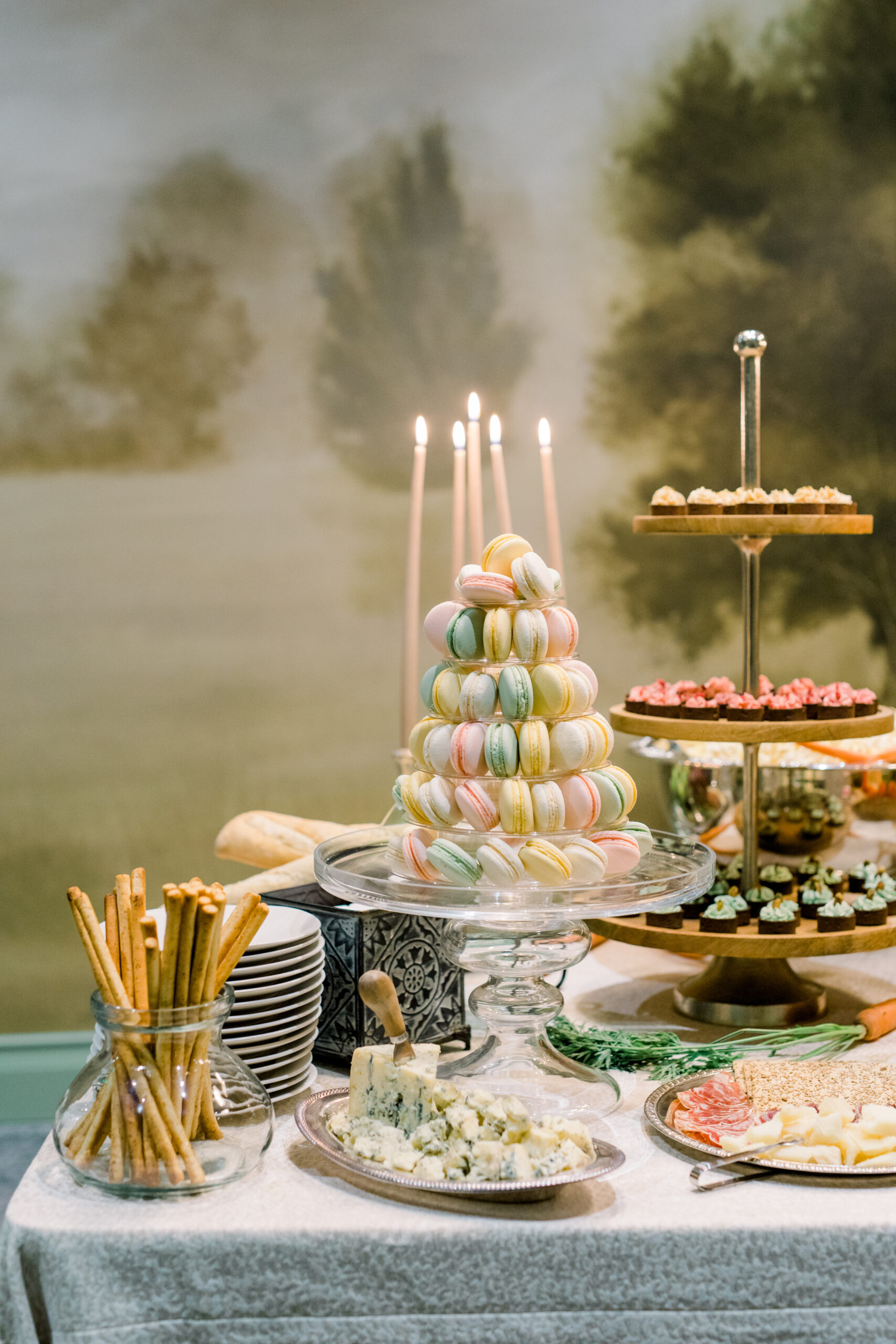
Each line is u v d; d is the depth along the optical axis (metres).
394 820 1.71
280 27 2.40
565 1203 0.98
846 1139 1.04
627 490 2.52
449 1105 1.04
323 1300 0.94
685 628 2.54
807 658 2.56
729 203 2.47
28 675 2.49
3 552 2.46
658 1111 1.13
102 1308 0.93
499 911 1.05
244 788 2.55
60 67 2.38
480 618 1.18
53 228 2.41
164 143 2.41
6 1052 2.53
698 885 1.15
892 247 2.50
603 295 2.48
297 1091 1.23
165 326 2.45
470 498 1.74
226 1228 0.94
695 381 2.51
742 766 1.65
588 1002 1.61
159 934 1.23
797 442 2.52
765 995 1.53
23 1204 0.99
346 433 2.49
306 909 1.35
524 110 2.44
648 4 2.42
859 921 1.48
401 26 2.41
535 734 1.14
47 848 2.53
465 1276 0.94
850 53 2.45
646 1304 0.94
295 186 2.44
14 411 2.44
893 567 2.55
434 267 2.46
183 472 2.48
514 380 2.49
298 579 2.52
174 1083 1.00
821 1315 0.95
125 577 2.49
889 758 1.69
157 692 2.52
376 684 2.55
